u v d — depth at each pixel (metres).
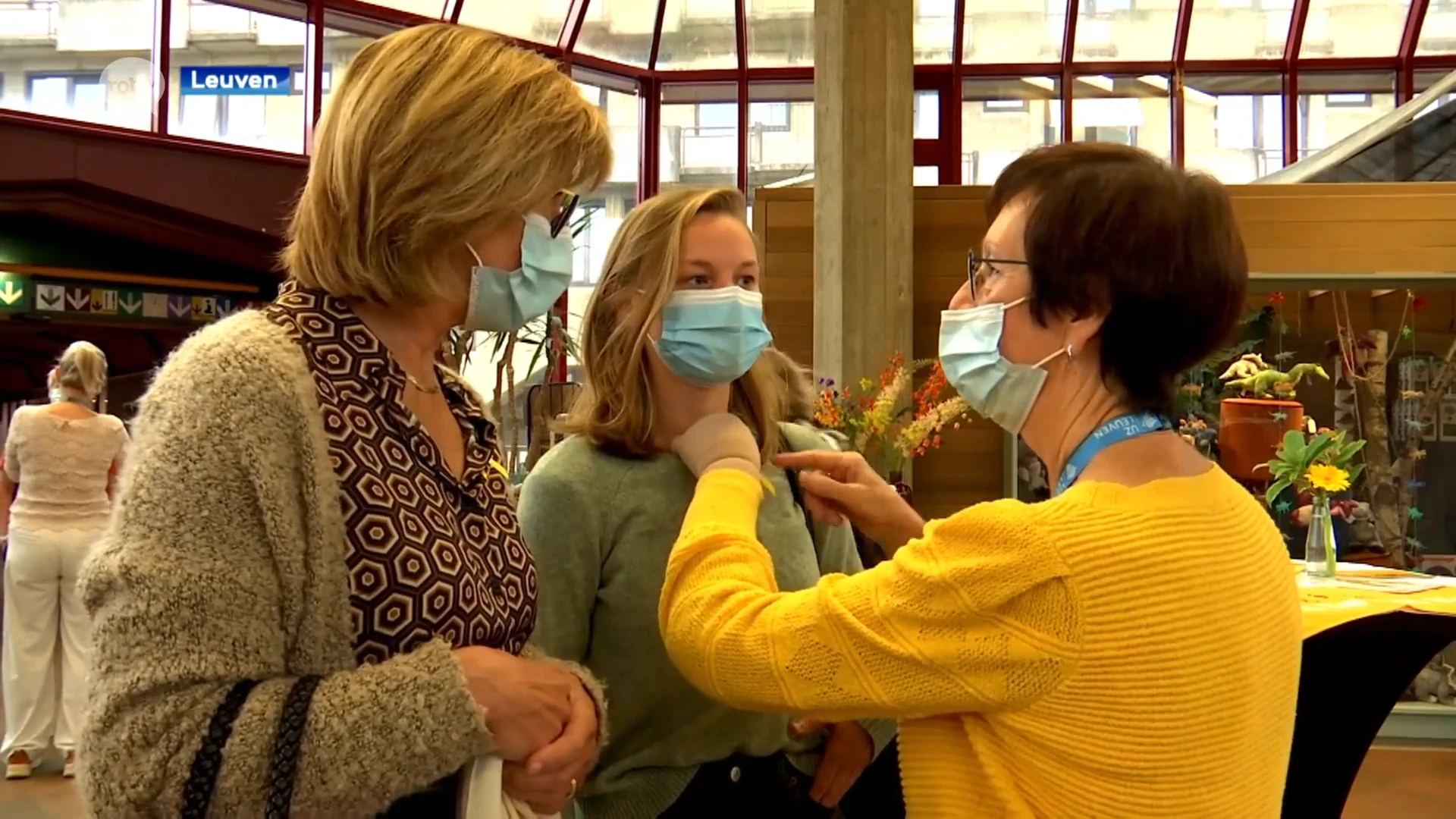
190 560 0.81
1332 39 9.09
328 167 0.95
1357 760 2.37
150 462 0.83
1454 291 4.51
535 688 0.94
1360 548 4.49
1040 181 0.99
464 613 0.94
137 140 7.68
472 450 1.10
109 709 0.79
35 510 3.81
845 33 4.81
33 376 8.73
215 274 8.58
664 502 1.31
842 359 4.84
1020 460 4.96
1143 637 0.85
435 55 0.97
